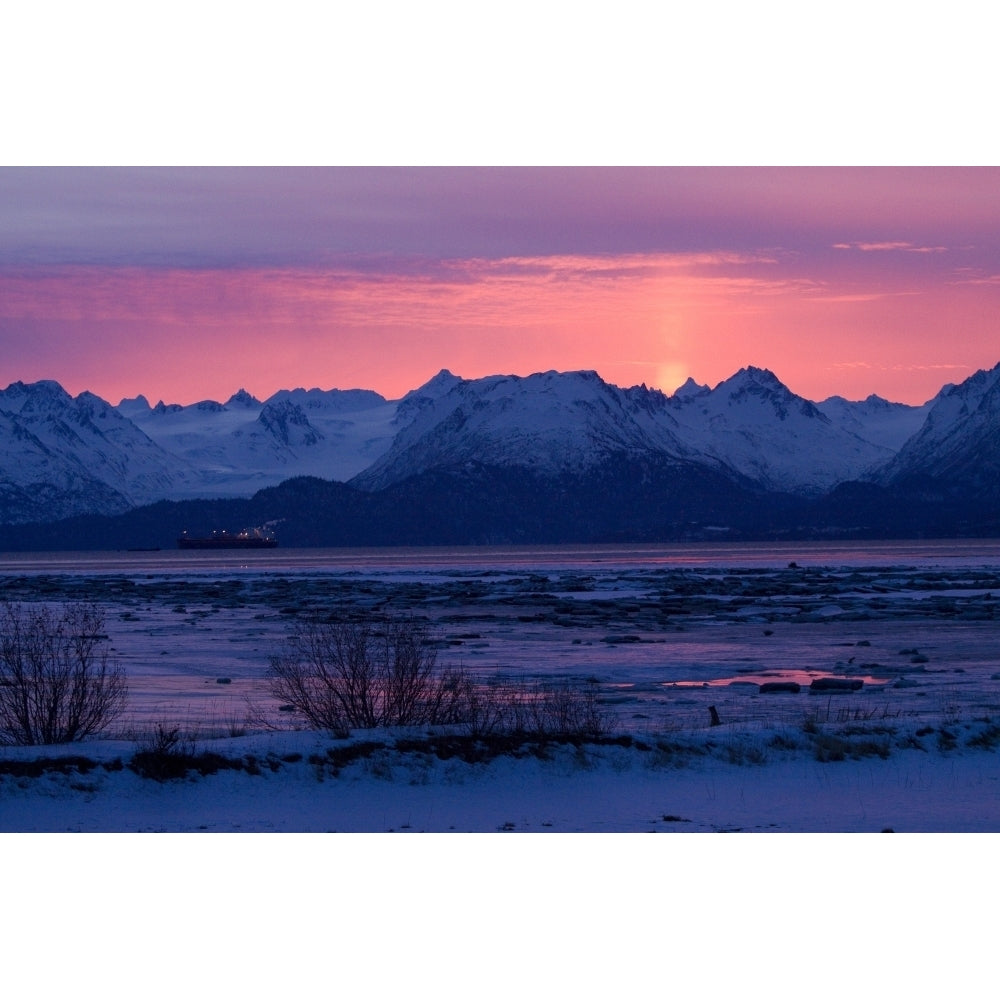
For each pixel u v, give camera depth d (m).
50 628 67.06
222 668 50.94
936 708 36.69
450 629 71.94
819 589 110.19
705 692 42.66
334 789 24.77
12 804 23.31
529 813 23.52
